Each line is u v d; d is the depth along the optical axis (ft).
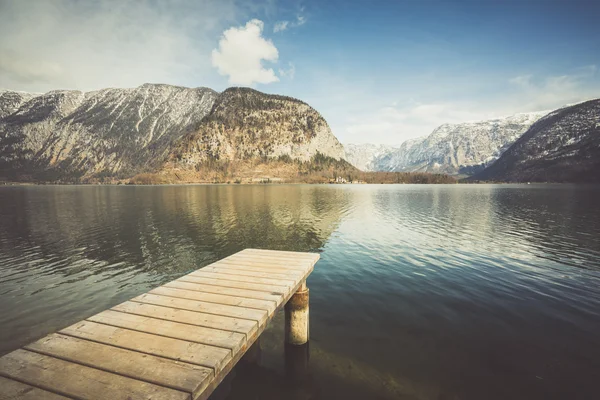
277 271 25.09
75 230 95.40
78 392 10.18
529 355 25.17
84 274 51.70
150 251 67.67
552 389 20.86
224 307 17.80
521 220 112.88
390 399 19.81
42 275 51.16
